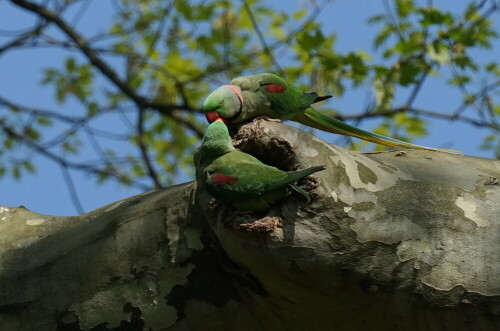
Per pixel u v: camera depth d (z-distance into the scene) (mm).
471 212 7637
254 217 7238
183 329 8047
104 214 8703
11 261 8562
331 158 7461
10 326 8305
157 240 8203
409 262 7387
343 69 15852
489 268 7434
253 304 7832
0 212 9164
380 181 7617
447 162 8188
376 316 7559
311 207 7199
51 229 8844
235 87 9273
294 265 7164
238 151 7730
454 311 7445
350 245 7258
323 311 7582
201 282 8016
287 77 16359
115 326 8141
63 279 8344
